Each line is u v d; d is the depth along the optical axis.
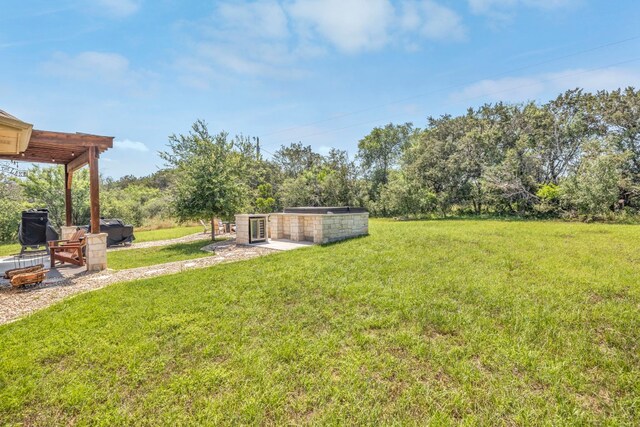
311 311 3.77
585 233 9.36
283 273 5.44
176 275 5.64
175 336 3.21
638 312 3.44
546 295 4.03
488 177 18.62
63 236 9.27
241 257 7.52
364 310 3.76
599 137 16.73
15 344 3.12
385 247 7.47
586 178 14.82
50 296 4.87
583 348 2.78
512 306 3.71
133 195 26.70
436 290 4.34
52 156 8.66
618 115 15.80
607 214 14.59
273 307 3.93
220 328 3.37
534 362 2.57
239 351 2.88
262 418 2.06
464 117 23.03
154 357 2.82
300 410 2.14
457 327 3.24
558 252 6.49
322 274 5.31
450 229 11.02
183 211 11.22
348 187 26.05
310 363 2.66
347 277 5.08
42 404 2.26
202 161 11.35
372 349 2.87
